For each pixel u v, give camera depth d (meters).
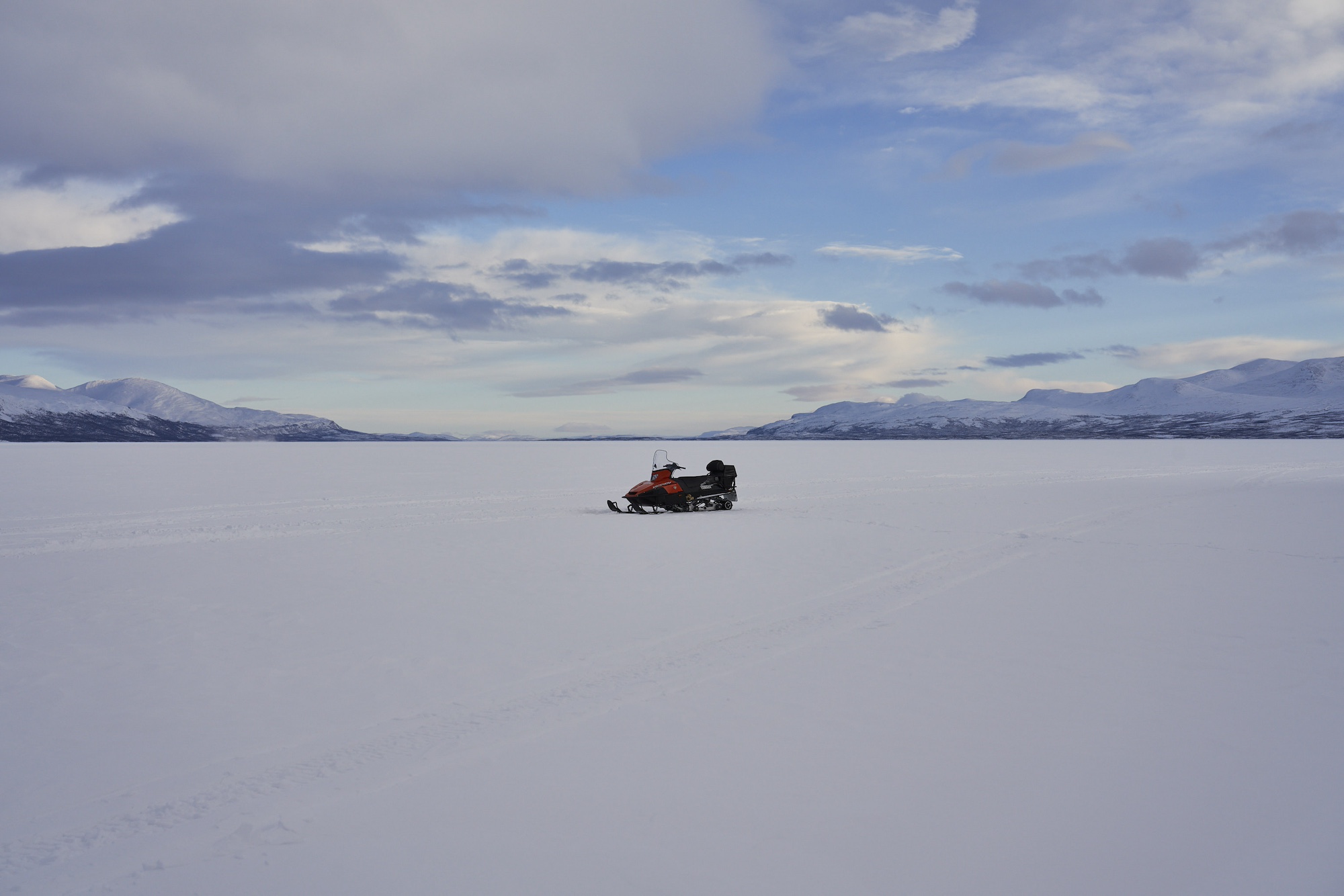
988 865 3.95
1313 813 4.50
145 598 10.69
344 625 9.17
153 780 5.03
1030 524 19.05
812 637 8.63
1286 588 11.30
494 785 4.90
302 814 4.53
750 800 4.68
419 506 23.98
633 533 17.62
